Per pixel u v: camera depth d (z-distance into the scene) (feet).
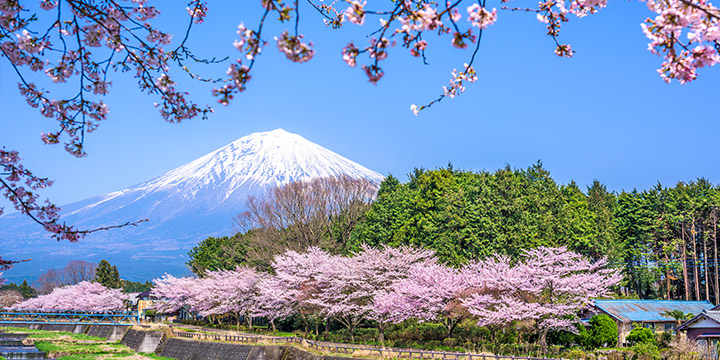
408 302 121.39
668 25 15.08
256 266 202.18
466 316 118.83
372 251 146.72
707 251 193.98
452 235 163.02
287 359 128.26
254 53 13.78
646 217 198.29
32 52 20.61
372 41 14.73
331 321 159.12
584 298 111.75
